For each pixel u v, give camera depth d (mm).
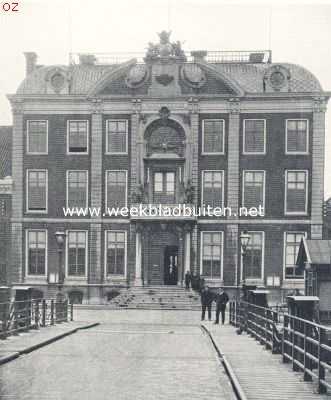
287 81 52312
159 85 52656
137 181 52562
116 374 16516
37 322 27172
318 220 51469
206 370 17453
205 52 56250
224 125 52344
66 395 13586
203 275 52125
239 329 27922
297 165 51844
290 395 13398
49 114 53500
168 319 37750
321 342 13875
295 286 51406
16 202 53500
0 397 13312
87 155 53219
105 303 51188
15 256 53344
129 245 52688
